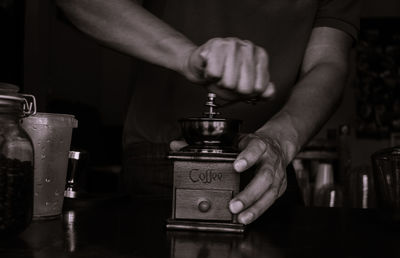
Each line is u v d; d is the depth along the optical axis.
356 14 1.63
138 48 0.97
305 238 0.87
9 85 0.89
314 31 1.63
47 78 3.92
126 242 0.81
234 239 0.86
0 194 0.79
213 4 1.53
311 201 2.94
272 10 1.53
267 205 0.97
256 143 0.97
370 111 6.70
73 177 1.26
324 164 2.93
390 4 6.80
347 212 1.18
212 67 0.78
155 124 1.57
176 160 0.97
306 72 1.57
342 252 0.76
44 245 0.77
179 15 1.54
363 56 6.75
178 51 0.92
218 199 0.95
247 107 1.53
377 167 1.00
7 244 0.78
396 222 0.95
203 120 0.96
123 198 1.37
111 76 7.29
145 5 1.67
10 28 3.14
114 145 5.98
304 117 1.30
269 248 0.79
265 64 0.80
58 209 1.03
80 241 0.81
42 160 0.98
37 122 0.98
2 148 0.81
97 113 5.87
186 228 0.93
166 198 1.43
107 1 1.02
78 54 6.75
